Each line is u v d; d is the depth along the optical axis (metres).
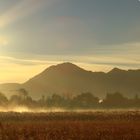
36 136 47.94
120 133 49.44
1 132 49.56
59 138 46.66
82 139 46.81
